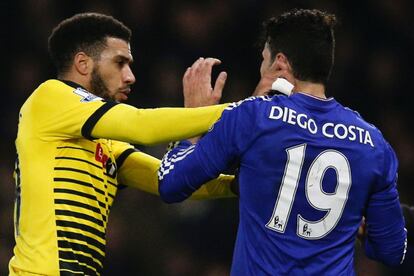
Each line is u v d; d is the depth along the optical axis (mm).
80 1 32656
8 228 29812
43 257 14617
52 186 14781
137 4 33000
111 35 15773
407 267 28688
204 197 16422
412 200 33469
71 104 14734
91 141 15242
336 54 34844
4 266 29156
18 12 32344
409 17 36281
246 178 13664
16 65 31984
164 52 32719
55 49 15805
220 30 33438
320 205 13508
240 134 13586
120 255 29125
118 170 16297
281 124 13531
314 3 34781
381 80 35125
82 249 14828
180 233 29547
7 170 30688
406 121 34969
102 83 15688
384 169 13969
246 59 33281
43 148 14883
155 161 16297
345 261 13703
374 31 35719
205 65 15227
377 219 14133
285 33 14156
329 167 13562
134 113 14281
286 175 13477
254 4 33844
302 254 13414
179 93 32125
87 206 14961
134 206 29547
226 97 32562
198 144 13938
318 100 13836
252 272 13484
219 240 29625
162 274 29172
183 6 33469
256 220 13562
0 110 31391
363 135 13867
